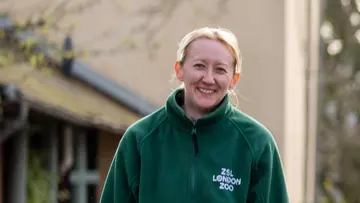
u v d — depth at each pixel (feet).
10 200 56.08
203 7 82.84
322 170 175.42
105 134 65.87
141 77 82.99
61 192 62.39
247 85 82.69
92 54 80.53
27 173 58.18
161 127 25.00
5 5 77.41
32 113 54.75
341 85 179.11
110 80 74.43
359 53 179.32
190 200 24.26
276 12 81.92
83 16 81.56
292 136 89.15
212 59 24.30
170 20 82.99
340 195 167.94
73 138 63.36
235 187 24.43
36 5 77.97
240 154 24.64
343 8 178.70
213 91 24.48
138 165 24.95
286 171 82.33
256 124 25.08
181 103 25.49
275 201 25.20
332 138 176.45
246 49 82.58
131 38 82.58
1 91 49.26
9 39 61.31
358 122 181.57
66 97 61.36
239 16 82.64
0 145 54.60
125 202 25.22
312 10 106.52
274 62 82.17
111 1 82.53
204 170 24.40
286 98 82.23
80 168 64.28
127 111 73.05
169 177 24.47
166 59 82.99
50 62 68.64
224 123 24.81
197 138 24.59
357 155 176.14
